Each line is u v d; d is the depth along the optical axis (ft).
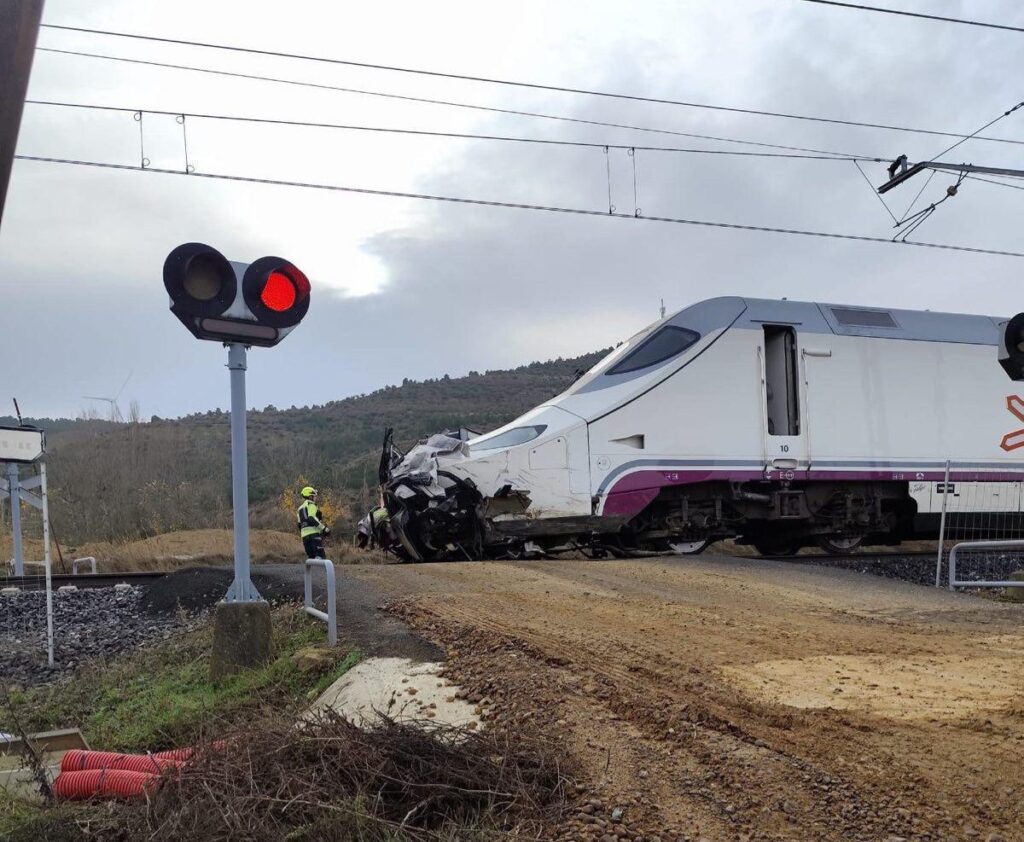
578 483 50.88
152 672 29.99
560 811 14.46
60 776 17.56
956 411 59.26
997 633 28.58
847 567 51.55
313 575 39.60
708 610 30.86
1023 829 13.47
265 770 15.69
